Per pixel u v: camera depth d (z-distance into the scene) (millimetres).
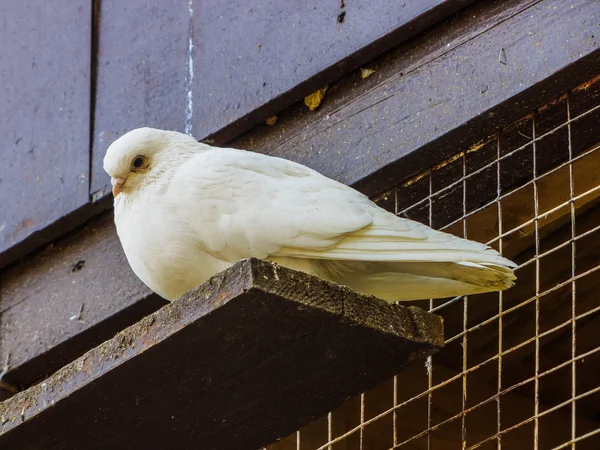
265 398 4227
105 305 5762
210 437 4453
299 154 5367
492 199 5199
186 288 4430
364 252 4160
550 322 6254
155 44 5949
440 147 5004
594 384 6375
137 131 4660
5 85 6387
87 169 5930
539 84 4781
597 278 5965
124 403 4152
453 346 6293
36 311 6031
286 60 5441
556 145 4961
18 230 6062
